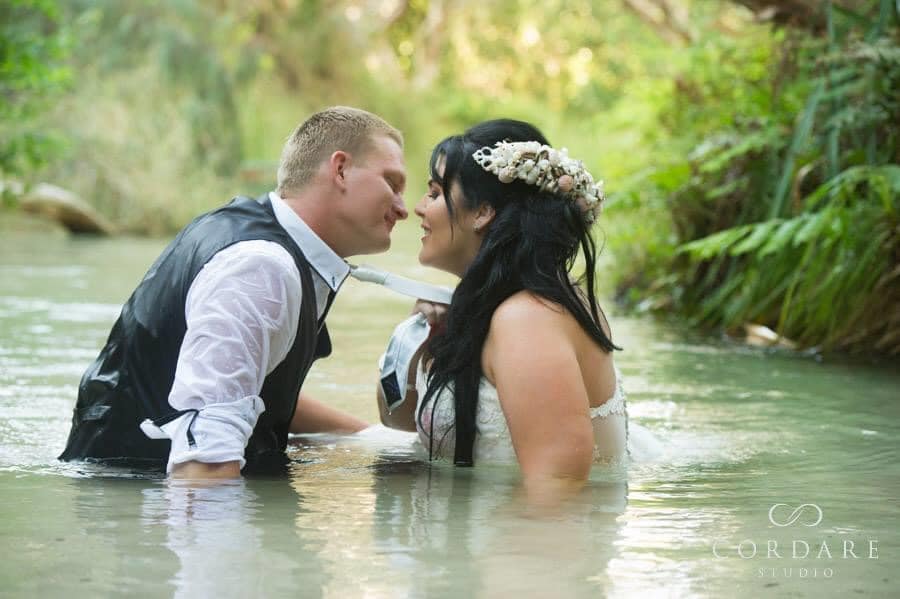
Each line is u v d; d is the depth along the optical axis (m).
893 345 8.14
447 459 4.30
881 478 4.04
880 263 8.30
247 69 27.70
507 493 3.64
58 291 11.12
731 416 5.53
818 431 5.10
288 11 32.53
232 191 25.03
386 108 32.75
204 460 3.85
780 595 2.59
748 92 11.02
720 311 9.86
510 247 4.11
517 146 4.17
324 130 4.30
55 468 4.01
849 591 2.63
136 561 2.77
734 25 14.80
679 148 11.14
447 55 42.91
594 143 18.16
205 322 3.93
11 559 2.79
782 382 6.70
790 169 8.80
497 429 4.14
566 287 4.11
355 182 4.29
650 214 11.38
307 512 3.33
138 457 4.14
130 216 23.33
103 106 24.03
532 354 3.90
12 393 5.69
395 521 3.22
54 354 7.07
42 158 17.45
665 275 11.05
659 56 12.96
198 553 2.85
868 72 8.38
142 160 23.94
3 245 18.30
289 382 4.24
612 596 2.56
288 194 4.33
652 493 3.70
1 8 19.06
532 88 42.44
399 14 42.91
